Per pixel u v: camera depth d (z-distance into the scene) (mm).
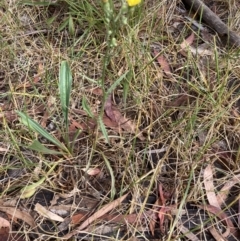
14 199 630
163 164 665
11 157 669
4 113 712
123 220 614
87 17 803
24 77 761
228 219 622
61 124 700
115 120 707
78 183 648
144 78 740
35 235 605
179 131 689
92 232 604
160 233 608
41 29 823
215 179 653
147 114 711
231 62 773
